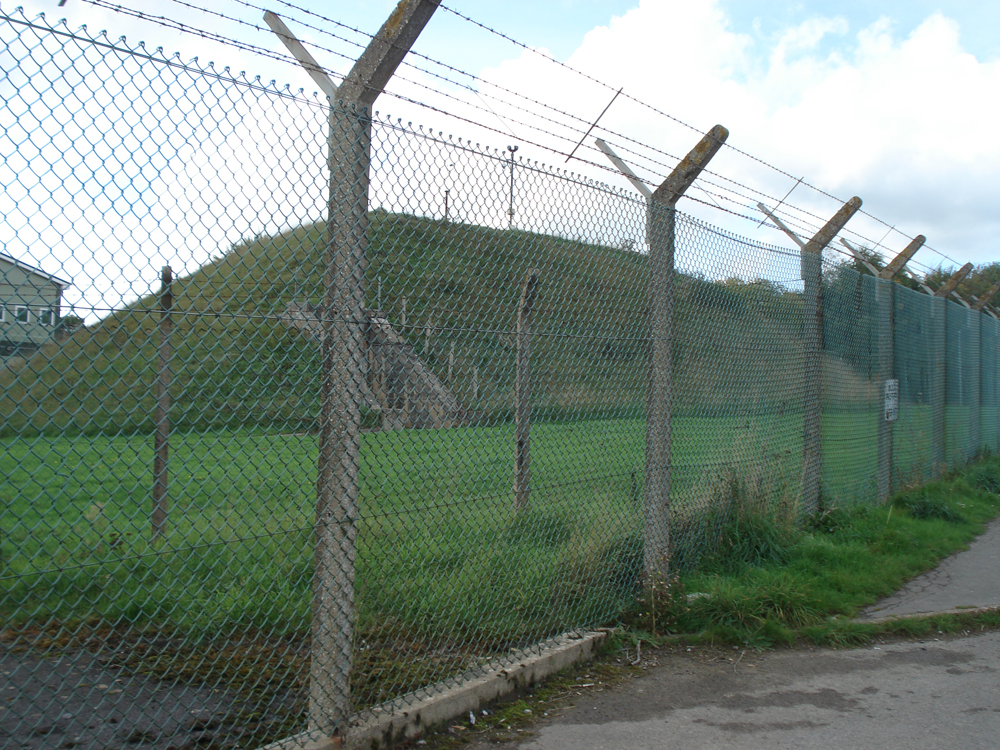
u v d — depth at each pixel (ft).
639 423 17.02
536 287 14.11
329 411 10.13
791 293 23.75
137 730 9.88
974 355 44.78
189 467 16.19
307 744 9.75
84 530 14.39
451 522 14.76
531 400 14.73
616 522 16.61
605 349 15.98
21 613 12.35
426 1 10.34
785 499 22.40
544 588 15.24
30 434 9.09
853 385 28.02
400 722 10.69
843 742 11.37
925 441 35.88
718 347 19.84
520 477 15.46
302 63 9.95
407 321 11.60
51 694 10.49
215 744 9.74
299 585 14.20
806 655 15.25
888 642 16.24
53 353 7.76
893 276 31.99
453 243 12.09
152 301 8.54
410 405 12.15
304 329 10.21
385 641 12.90
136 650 12.11
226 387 9.87
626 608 16.26
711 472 19.76
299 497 13.91
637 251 16.71
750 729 11.76
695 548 19.08
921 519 29.01
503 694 12.45
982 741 11.49
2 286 7.30
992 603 18.80
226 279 9.07
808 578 19.12
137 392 9.51
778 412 22.91
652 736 11.39
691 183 17.51
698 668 14.33
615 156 16.69
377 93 10.55
